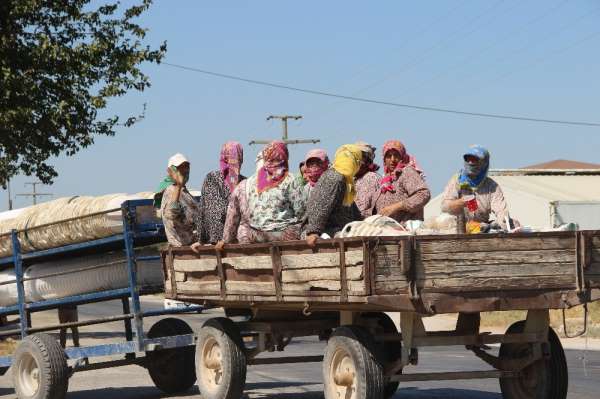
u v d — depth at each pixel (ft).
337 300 48.62
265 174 59.00
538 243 48.98
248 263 56.18
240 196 59.77
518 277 48.62
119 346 68.33
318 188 54.95
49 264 74.59
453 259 47.57
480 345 54.13
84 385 84.53
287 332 62.54
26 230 73.26
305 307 51.98
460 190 60.70
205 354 64.69
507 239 48.49
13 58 142.51
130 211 67.67
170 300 71.36
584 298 49.49
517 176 297.33
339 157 55.52
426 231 51.75
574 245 49.62
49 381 67.51
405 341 51.24
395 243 46.85
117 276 70.69
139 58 145.89
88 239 70.03
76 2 146.72
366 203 62.75
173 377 74.64
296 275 52.01
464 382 80.43
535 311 53.47
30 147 146.82
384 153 62.03
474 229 54.34
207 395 63.87
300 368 100.48
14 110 137.90
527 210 265.95
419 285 47.06
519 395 55.93
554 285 49.21
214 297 60.39
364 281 46.37
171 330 74.13
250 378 89.40
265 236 58.65
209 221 62.85
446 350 126.62
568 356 113.50
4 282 75.20
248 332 63.52
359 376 51.29
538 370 54.75
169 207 66.80
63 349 69.82
